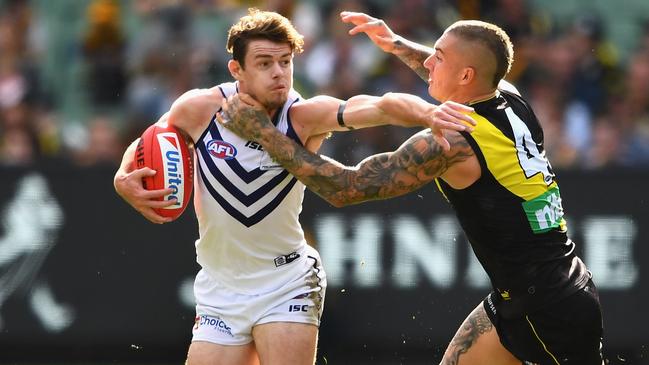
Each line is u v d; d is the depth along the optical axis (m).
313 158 14.05
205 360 14.70
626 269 25.39
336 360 25.62
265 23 13.82
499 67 14.41
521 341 14.95
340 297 25.59
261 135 14.06
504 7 32.16
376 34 16.33
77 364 26.00
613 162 30.17
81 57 33.31
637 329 25.27
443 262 25.48
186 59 32.34
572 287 14.63
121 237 25.95
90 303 25.91
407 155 14.05
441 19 31.94
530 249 14.49
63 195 26.06
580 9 34.69
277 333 14.45
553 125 30.78
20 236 26.06
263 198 14.32
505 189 14.25
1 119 32.16
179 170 14.51
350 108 13.97
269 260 14.65
